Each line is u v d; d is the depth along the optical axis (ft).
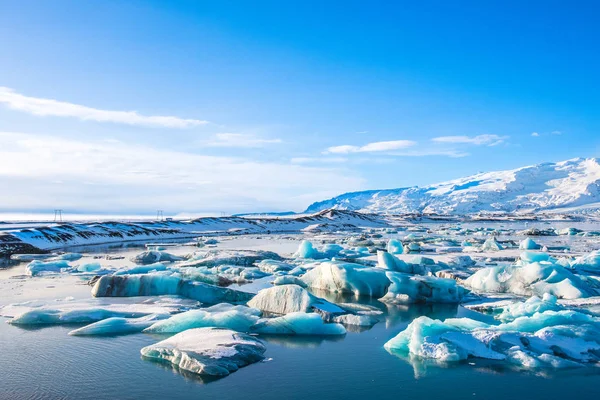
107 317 49.14
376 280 63.98
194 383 31.24
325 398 28.86
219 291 60.08
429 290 60.23
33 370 33.50
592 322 41.39
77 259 112.47
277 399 28.78
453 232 254.47
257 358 36.37
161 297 59.93
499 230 271.69
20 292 65.05
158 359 35.99
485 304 57.11
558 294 59.88
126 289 61.87
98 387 30.48
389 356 37.22
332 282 67.97
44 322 47.52
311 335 43.55
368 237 200.95
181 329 43.75
